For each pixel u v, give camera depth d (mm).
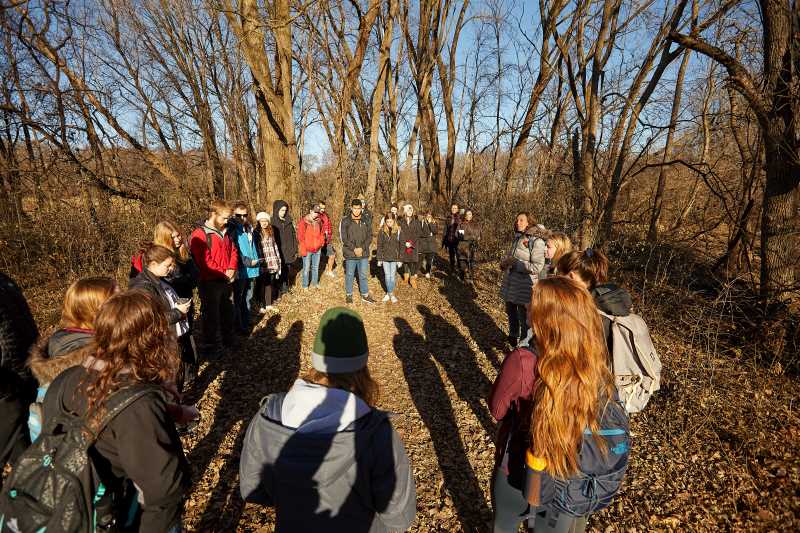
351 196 15297
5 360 2221
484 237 12602
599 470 1649
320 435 1227
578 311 1631
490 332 6406
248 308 6098
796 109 5270
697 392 4375
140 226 9367
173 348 1763
